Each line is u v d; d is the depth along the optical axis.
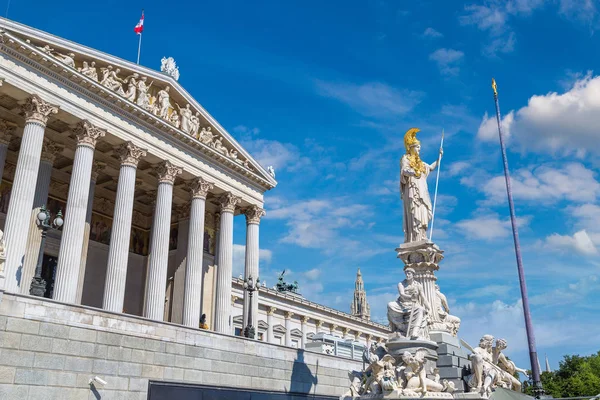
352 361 51.72
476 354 19.95
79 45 45.00
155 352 35.12
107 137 46.97
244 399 39.59
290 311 92.12
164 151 51.34
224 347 40.12
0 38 38.97
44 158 48.38
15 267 37.06
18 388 27.44
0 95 42.50
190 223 54.12
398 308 21.48
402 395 18.12
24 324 28.52
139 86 50.09
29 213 38.84
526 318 22.05
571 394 74.88
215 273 63.00
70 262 40.31
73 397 29.77
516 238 23.98
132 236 62.12
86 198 43.00
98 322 32.25
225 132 59.00
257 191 63.47
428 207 25.06
